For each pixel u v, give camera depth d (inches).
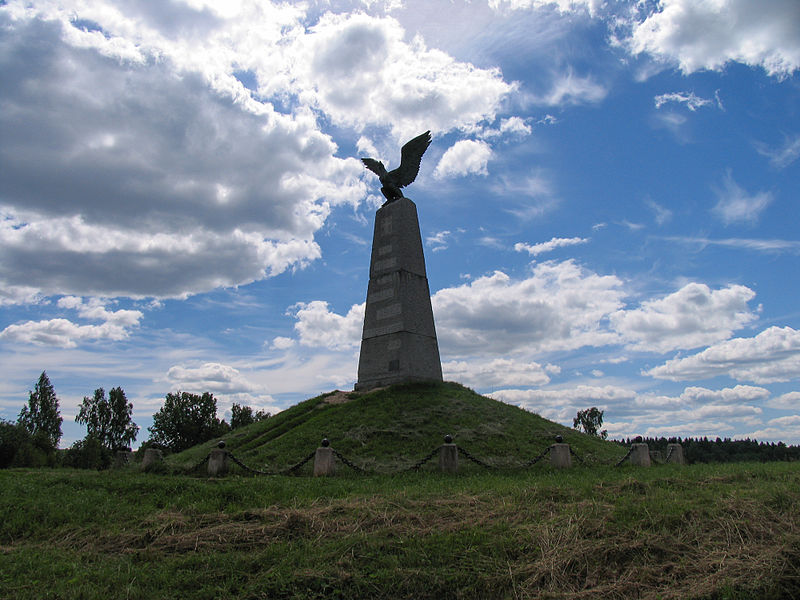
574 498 473.7
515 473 692.7
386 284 1133.7
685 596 319.6
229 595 323.6
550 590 329.7
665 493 484.4
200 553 383.6
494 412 970.7
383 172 1226.6
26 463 1636.3
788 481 569.3
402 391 1011.9
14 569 356.8
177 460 871.1
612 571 347.9
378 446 805.2
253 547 388.5
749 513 421.1
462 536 383.9
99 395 2507.4
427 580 334.3
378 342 1110.4
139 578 346.6
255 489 524.4
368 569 344.5
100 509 480.1
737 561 351.9
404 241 1143.0
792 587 335.0
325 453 687.7
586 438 951.0
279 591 323.3
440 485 567.8
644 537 379.6
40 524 458.0
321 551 366.6
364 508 442.3
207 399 2459.4
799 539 375.9
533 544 374.3
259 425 1002.1
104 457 2316.7
